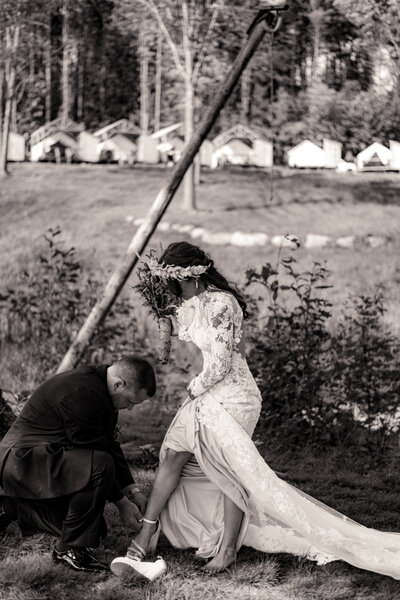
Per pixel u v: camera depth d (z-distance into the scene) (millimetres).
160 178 42500
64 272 10664
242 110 44656
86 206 35406
